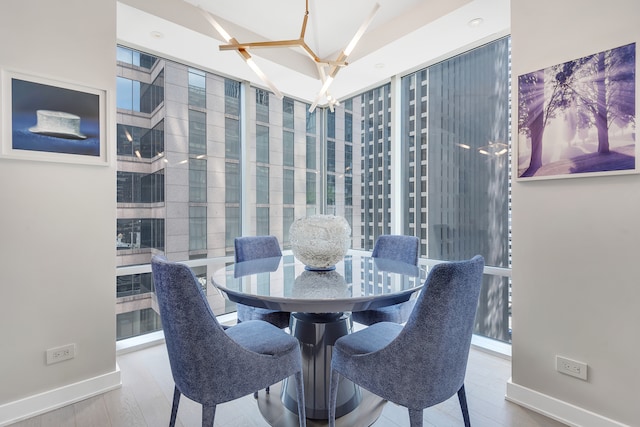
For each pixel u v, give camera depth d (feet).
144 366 7.60
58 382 6.03
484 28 7.99
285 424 5.52
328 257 6.48
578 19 5.29
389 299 5.09
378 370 4.43
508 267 8.52
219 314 10.84
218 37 8.48
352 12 8.38
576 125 5.33
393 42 8.68
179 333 4.10
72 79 6.14
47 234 5.93
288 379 6.08
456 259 9.73
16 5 5.59
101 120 6.48
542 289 5.80
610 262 5.06
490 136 8.87
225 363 4.26
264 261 8.18
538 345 5.85
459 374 4.49
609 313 5.07
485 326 9.03
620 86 4.89
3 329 5.51
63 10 6.06
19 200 5.65
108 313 6.63
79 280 6.28
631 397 4.87
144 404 6.09
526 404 5.96
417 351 4.09
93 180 6.45
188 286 3.99
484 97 8.99
